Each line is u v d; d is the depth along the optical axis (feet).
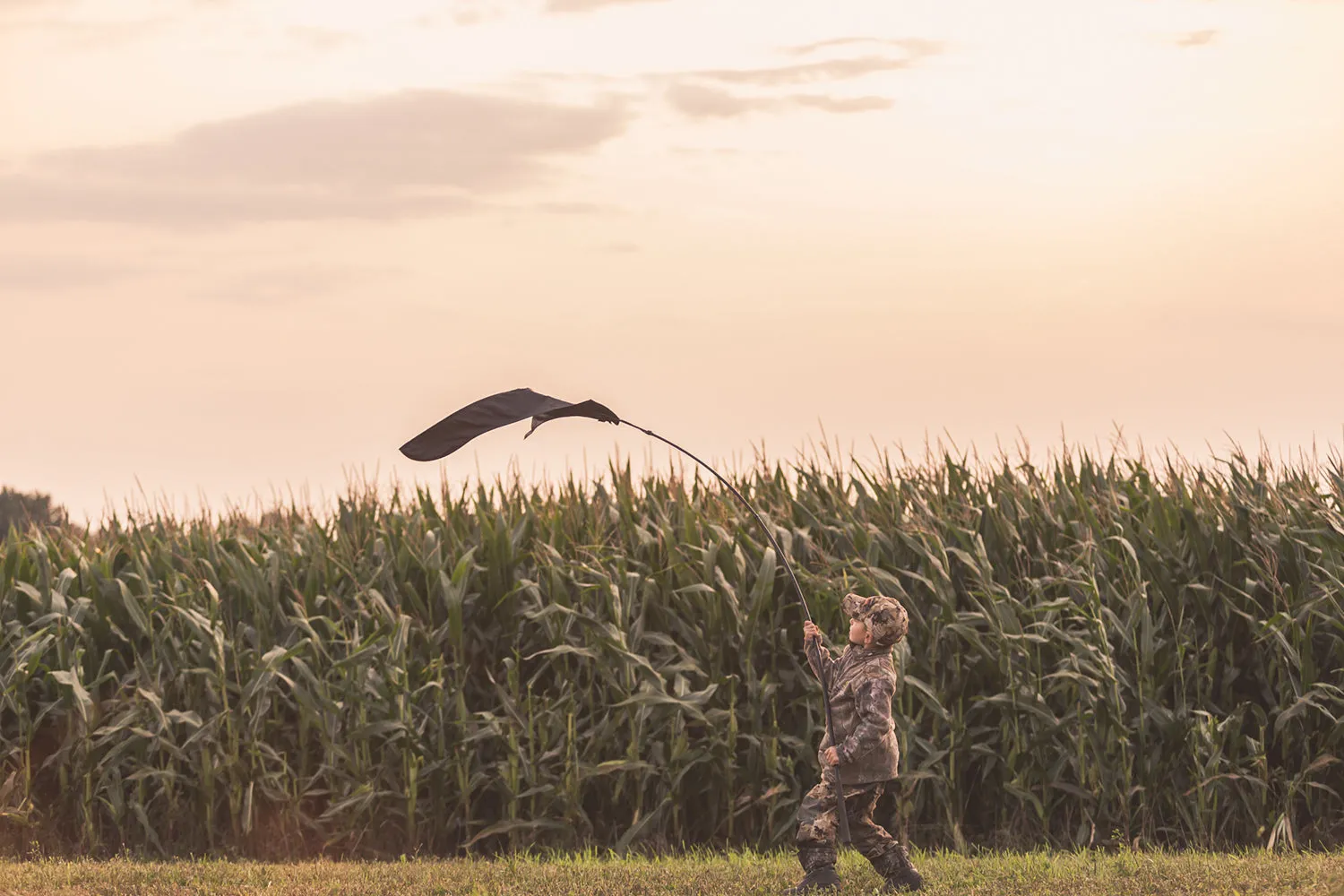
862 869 34.76
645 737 45.68
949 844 44.34
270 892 34.27
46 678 47.29
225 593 50.01
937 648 46.24
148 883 35.86
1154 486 49.88
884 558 48.70
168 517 53.88
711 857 42.68
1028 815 45.06
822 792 30.45
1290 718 43.16
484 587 48.93
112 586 48.39
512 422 29.09
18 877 36.73
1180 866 34.88
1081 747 43.80
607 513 51.88
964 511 49.98
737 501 51.24
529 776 45.06
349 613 48.37
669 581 48.01
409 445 28.96
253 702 46.55
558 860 41.60
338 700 46.47
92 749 45.50
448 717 46.65
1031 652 45.85
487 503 52.31
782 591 47.91
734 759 44.96
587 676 47.29
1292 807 43.45
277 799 45.03
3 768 46.29
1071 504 49.88
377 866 39.58
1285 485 50.14
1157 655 45.39
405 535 49.93
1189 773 43.98
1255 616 46.55
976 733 45.24
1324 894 29.84
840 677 30.37
